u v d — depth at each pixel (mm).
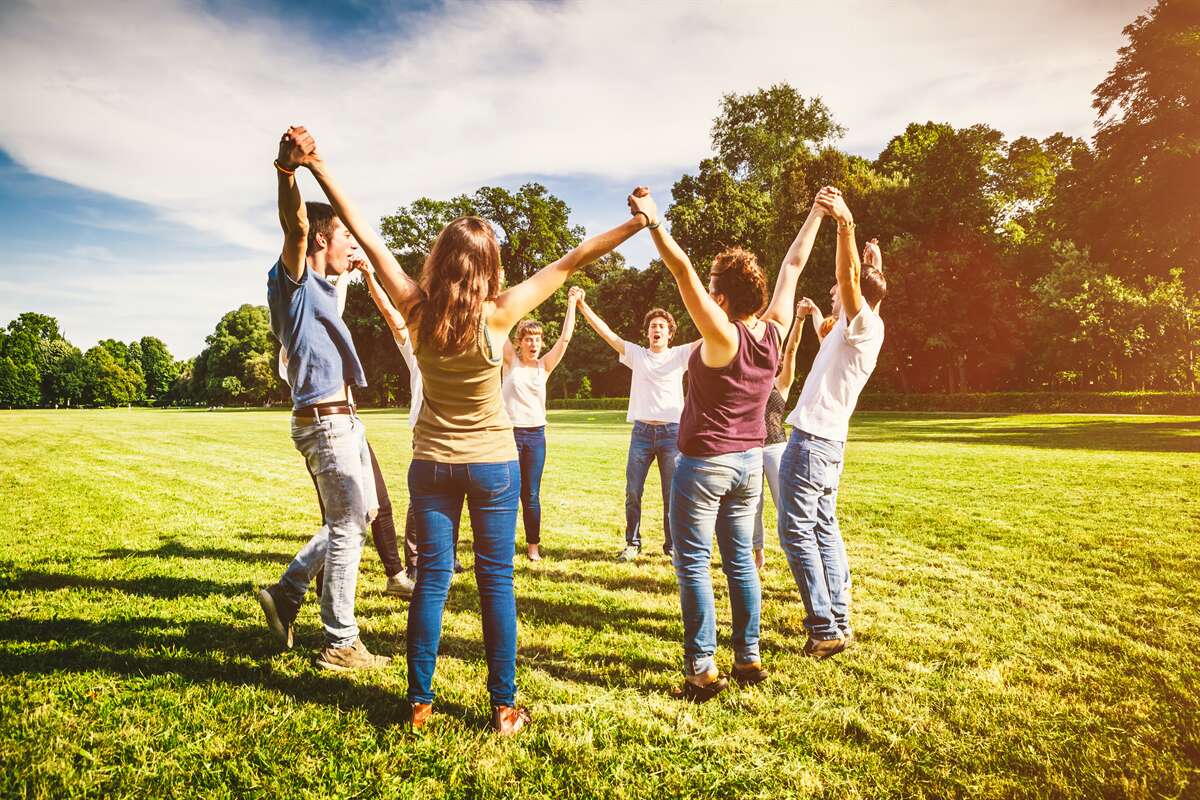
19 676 2441
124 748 1974
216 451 12648
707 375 2395
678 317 31953
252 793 1786
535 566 4441
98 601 3412
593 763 1990
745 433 2426
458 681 2547
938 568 4250
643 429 4590
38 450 12602
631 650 2936
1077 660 2787
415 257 46219
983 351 30703
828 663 2777
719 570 4414
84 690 2354
